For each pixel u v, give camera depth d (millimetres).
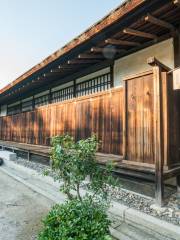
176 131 3650
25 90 10398
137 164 3662
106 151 4809
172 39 4449
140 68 5156
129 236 2820
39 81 8484
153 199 3584
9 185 5621
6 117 11328
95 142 2889
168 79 3510
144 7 3482
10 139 10602
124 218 3229
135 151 3756
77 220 2215
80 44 4902
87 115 5434
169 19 3924
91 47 5117
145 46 5012
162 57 4652
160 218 2951
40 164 7109
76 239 2002
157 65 3346
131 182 4004
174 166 3529
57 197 4445
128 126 3908
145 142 3600
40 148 7270
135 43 4949
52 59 5930
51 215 2398
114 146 4613
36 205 4164
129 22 3961
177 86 3285
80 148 2768
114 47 5191
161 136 3244
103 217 2395
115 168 3982
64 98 8133
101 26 4152
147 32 4391
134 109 3812
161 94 3332
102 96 5004
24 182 5695
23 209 3967
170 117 3512
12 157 8391
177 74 3287
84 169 2732
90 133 5301
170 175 3330
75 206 2484
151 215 3057
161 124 3273
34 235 2990
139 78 3748
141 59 5137
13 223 3385
